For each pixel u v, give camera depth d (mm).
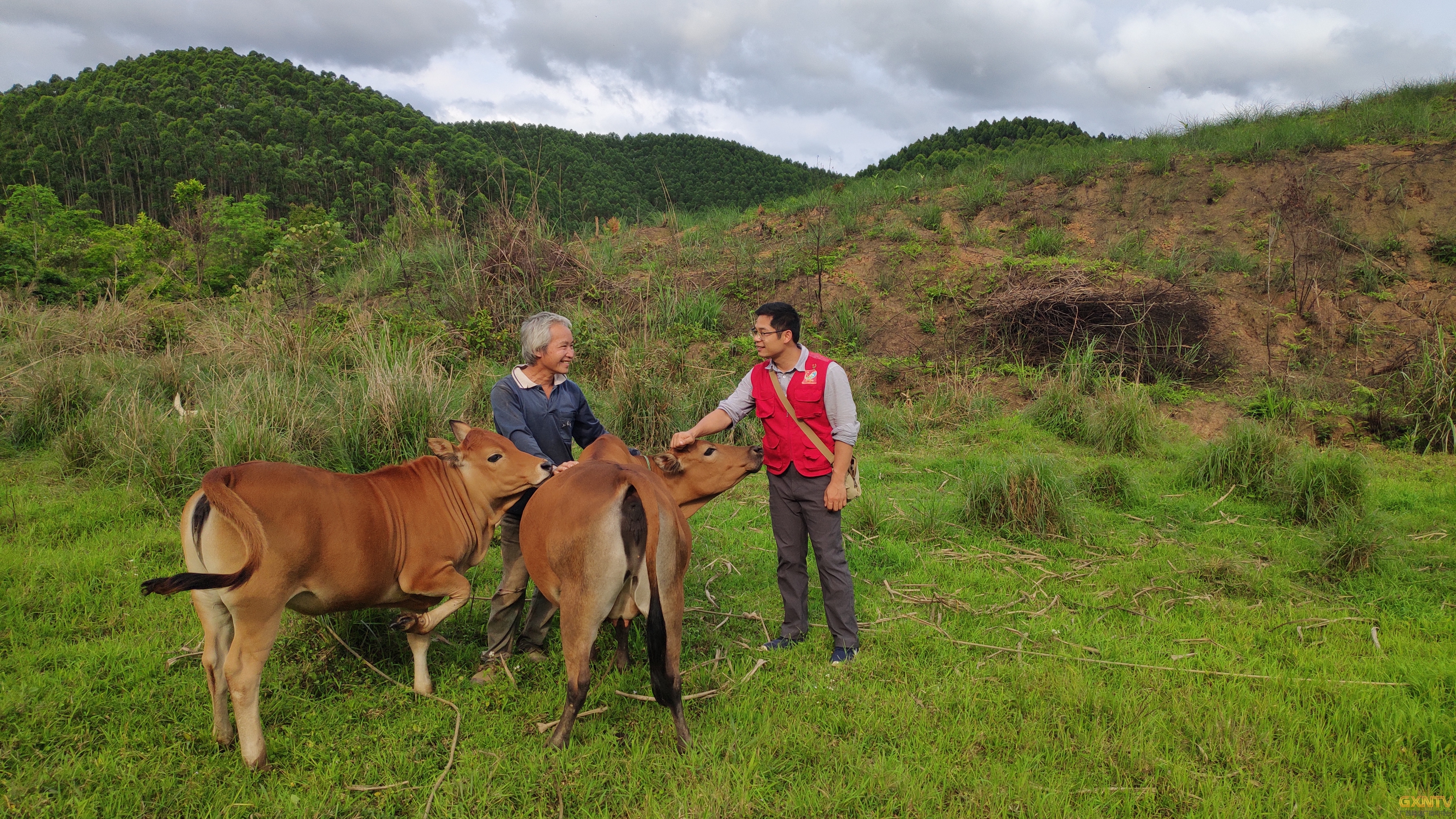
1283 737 3490
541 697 3738
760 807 2980
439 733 3455
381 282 13156
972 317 11867
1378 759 3338
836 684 3979
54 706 3410
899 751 3373
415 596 3717
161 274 16531
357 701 3666
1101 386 10023
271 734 3373
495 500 3850
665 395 8820
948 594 5242
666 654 3238
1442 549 6047
